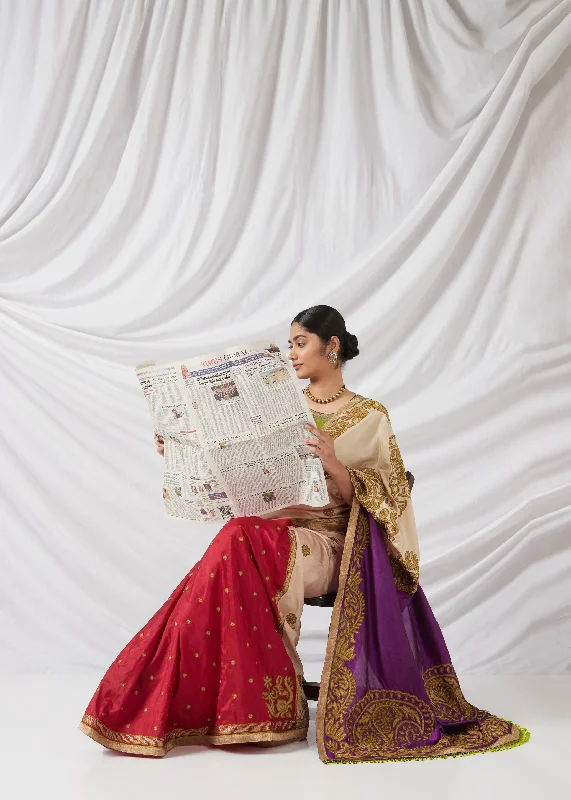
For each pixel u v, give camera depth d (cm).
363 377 432
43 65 458
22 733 273
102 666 399
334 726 251
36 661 402
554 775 229
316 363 296
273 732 249
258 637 255
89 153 450
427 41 454
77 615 407
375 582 270
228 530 262
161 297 440
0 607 409
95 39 459
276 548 265
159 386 269
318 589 274
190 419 264
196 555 416
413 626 285
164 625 256
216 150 454
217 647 253
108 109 452
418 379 430
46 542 415
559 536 409
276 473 263
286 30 458
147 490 422
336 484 275
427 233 438
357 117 449
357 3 458
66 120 456
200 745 258
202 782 222
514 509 411
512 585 407
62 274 445
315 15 456
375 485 276
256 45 455
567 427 423
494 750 253
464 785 220
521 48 446
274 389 263
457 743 256
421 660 282
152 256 448
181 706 250
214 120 454
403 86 450
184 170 452
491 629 404
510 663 397
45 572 412
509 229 441
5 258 445
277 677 254
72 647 403
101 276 448
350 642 262
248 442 260
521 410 425
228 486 264
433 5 454
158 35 461
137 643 256
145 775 228
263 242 445
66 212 450
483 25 450
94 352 436
